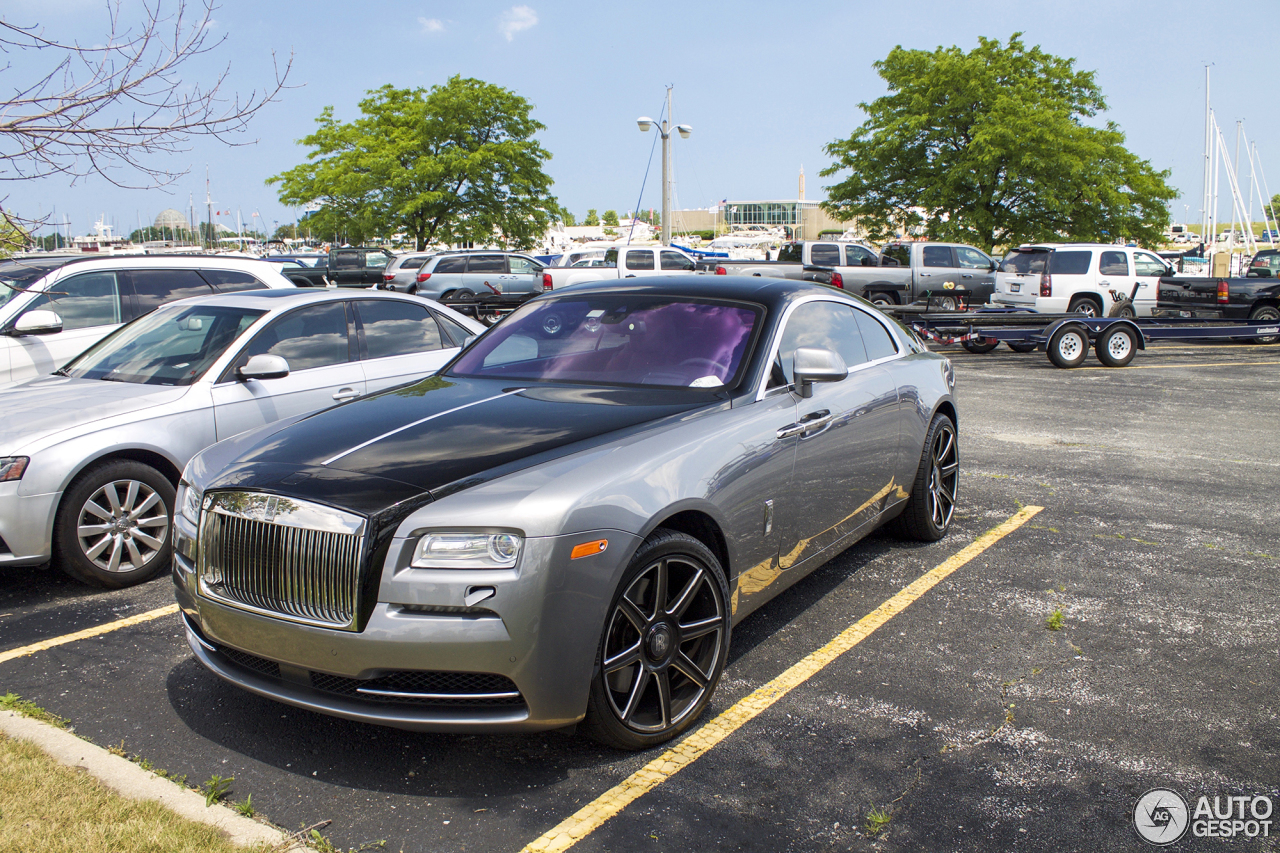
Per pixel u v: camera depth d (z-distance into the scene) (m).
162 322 5.47
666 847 2.44
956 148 30.89
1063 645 3.76
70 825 2.40
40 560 4.23
